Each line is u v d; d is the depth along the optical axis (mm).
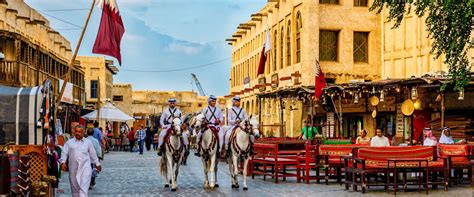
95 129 23875
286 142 23703
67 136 23641
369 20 39719
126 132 54906
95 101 65625
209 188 18391
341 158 18828
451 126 28172
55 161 13859
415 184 17172
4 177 10648
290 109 36688
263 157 21391
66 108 34688
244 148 18000
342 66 39250
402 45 36375
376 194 16516
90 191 17688
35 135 12734
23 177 11727
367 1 39969
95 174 18609
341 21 39312
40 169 12547
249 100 54812
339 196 16078
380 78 39344
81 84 47500
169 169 17781
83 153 13406
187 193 17062
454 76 17562
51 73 35188
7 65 24938
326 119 36531
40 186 11805
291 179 21422
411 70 35562
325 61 39188
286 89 32312
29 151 12453
